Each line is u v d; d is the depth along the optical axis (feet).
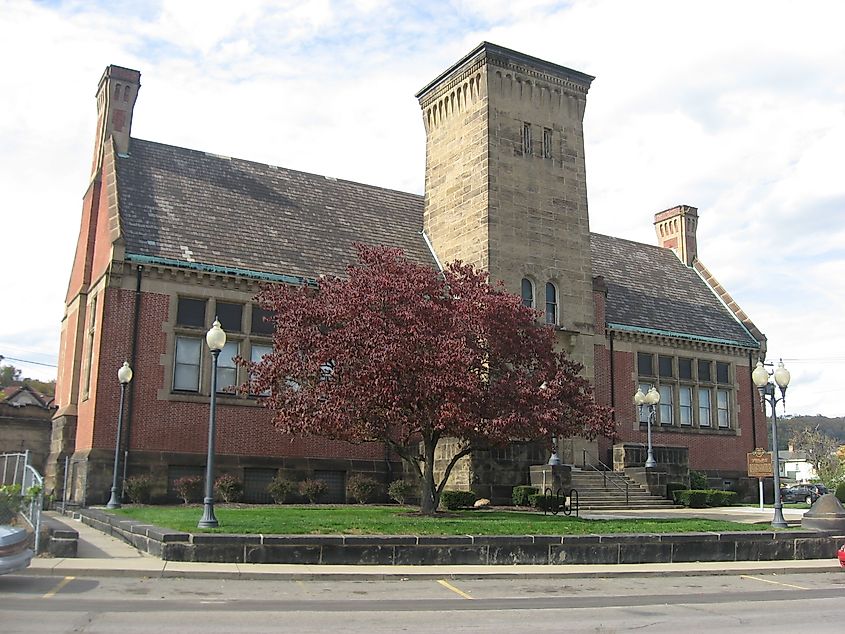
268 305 83.61
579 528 66.28
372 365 71.05
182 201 106.73
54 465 104.06
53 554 53.26
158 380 94.12
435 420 74.23
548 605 44.19
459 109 122.62
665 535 64.49
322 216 118.93
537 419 73.87
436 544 57.16
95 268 104.78
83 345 105.19
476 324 77.77
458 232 119.55
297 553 54.08
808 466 332.39
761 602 47.50
